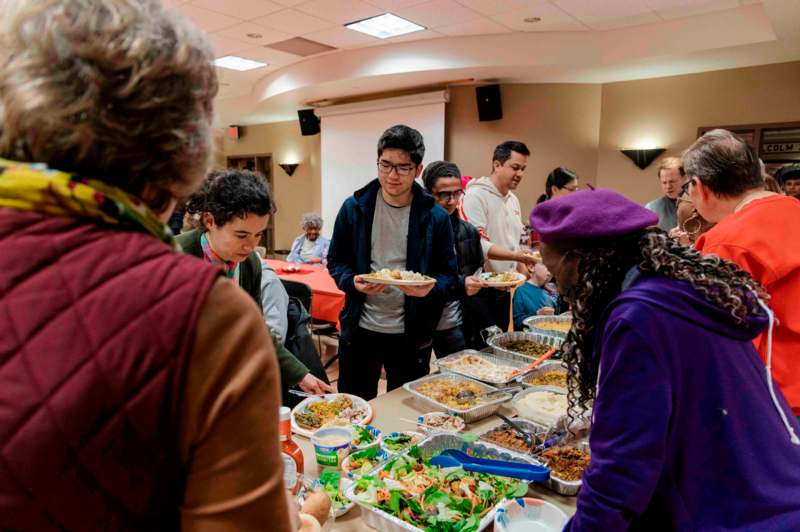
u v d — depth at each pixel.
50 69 0.40
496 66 5.44
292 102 7.66
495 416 1.61
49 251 0.40
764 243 1.42
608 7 4.50
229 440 0.43
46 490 0.38
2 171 0.40
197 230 1.49
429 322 2.09
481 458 1.25
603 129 5.93
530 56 5.31
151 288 0.41
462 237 2.55
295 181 9.31
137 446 0.40
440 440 1.31
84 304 0.40
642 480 0.74
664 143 5.60
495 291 2.73
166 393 0.41
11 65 0.41
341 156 7.48
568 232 0.82
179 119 0.45
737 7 4.45
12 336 0.39
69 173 0.41
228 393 0.42
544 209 0.88
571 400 1.00
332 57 6.15
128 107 0.41
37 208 0.41
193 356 0.41
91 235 0.42
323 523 0.94
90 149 0.41
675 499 0.79
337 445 1.28
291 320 1.97
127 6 0.43
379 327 2.08
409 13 4.75
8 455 0.37
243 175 1.42
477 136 6.32
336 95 7.08
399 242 2.09
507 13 4.72
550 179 3.86
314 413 1.56
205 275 0.43
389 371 2.16
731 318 0.77
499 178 3.14
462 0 4.42
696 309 0.77
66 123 0.40
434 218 2.07
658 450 0.74
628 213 0.82
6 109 0.40
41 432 0.38
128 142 0.42
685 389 0.76
